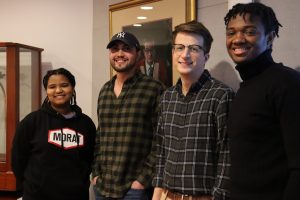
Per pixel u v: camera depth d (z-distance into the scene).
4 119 2.52
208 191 1.46
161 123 1.69
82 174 2.08
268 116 1.19
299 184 1.07
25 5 3.01
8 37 3.05
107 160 1.93
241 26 1.29
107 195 1.90
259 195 1.21
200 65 1.57
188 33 1.56
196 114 1.52
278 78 1.18
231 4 1.77
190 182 1.49
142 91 1.90
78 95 2.90
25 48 2.58
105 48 2.69
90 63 2.86
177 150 1.56
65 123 2.07
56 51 2.95
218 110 1.47
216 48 1.93
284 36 1.64
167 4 2.18
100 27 2.74
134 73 1.97
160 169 1.68
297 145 1.09
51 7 2.95
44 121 2.05
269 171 1.19
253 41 1.27
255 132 1.21
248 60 1.28
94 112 2.83
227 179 1.40
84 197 2.07
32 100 2.72
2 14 3.06
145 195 1.87
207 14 1.98
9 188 2.42
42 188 1.96
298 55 1.59
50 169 1.98
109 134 1.94
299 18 1.59
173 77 2.14
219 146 1.46
